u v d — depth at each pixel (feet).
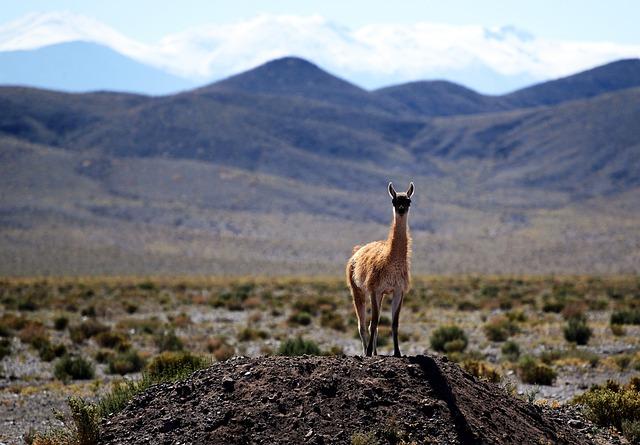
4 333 402.52
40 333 390.01
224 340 371.76
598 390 208.13
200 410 149.28
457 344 337.72
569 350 322.55
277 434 138.72
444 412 143.84
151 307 577.02
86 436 149.07
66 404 239.71
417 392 149.38
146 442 143.54
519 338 376.68
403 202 172.45
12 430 208.13
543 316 476.13
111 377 289.94
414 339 382.01
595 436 175.01
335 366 156.97
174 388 161.58
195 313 537.65
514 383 255.50
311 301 588.91
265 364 160.35
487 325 407.03
